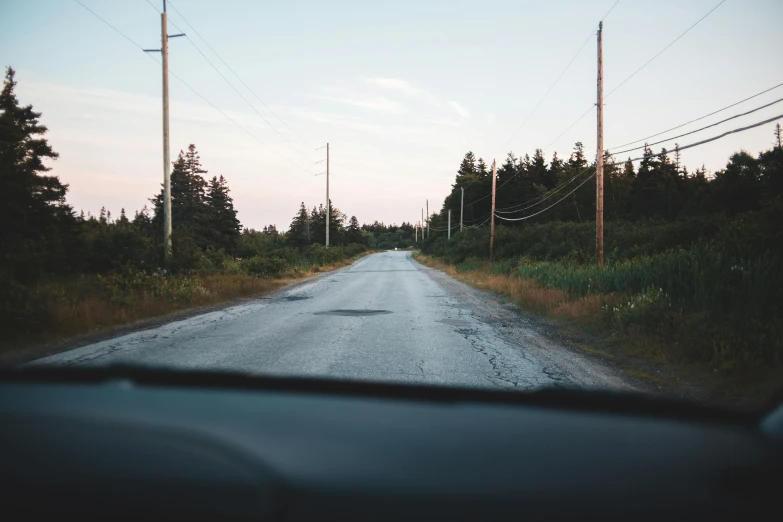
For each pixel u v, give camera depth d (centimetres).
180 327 1042
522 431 229
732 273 944
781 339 668
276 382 305
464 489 168
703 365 680
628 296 1195
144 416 229
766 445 229
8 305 877
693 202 4775
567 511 159
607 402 283
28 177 2231
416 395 292
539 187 8025
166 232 1802
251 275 2639
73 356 726
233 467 176
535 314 1346
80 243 1755
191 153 5997
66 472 173
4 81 2736
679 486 181
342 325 1084
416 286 2364
